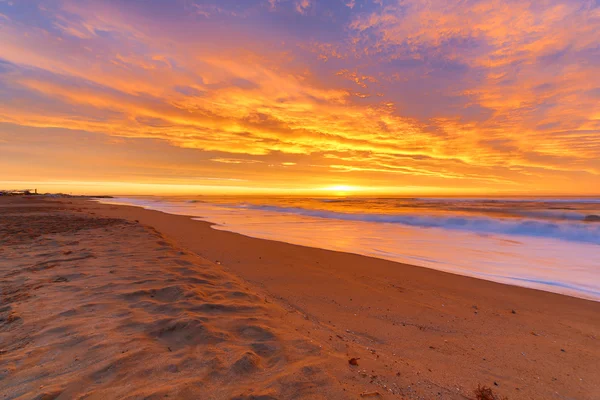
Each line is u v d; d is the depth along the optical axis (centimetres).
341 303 467
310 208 2727
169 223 1570
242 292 452
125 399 196
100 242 807
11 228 1084
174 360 248
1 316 330
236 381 223
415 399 226
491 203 3075
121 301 378
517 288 570
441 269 708
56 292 407
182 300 388
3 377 220
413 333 368
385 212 2147
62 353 254
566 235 1177
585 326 402
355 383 235
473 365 295
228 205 3503
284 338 306
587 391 259
